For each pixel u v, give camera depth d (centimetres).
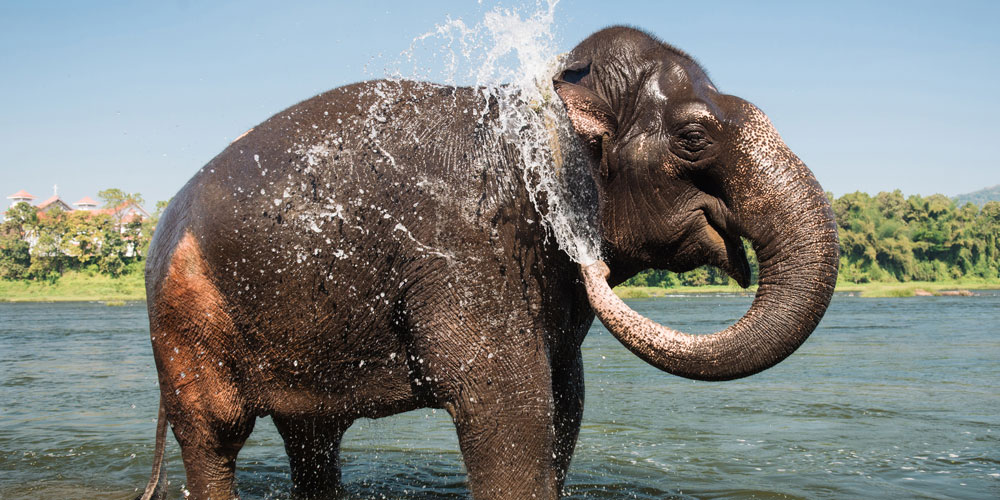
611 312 329
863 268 11762
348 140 379
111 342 1956
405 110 382
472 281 353
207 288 385
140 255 10506
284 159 384
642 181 352
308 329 379
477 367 353
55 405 902
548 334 370
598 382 1091
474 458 358
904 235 12112
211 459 407
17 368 1308
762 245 322
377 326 372
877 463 603
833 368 1238
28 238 11056
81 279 10231
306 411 402
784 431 733
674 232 350
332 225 371
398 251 363
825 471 579
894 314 3275
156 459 460
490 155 365
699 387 1035
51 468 602
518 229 358
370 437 715
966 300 5672
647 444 680
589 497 514
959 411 834
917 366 1259
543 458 355
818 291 310
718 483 546
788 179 322
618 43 374
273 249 376
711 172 338
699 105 343
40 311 4956
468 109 379
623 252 363
